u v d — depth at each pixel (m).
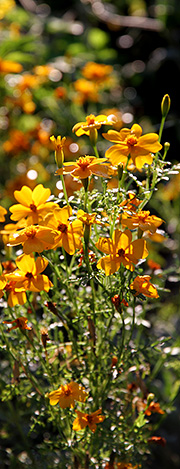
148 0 1.77
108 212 0.67
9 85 1.05
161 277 0.78
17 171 1.04
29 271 0.66
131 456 0.74
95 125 0.67
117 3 1.80
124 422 0.73
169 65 1.55
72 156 0.97
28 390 0.74
